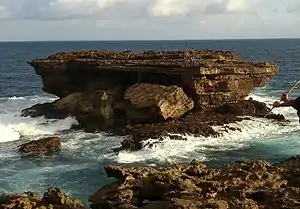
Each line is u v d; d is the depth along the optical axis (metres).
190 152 32.34
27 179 27.06
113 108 40.06
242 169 22.56
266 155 31.73
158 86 40.38
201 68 39.34
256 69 42.50
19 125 39.75
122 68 43.59
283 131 37.81
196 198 18.16
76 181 26.58
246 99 44.75
